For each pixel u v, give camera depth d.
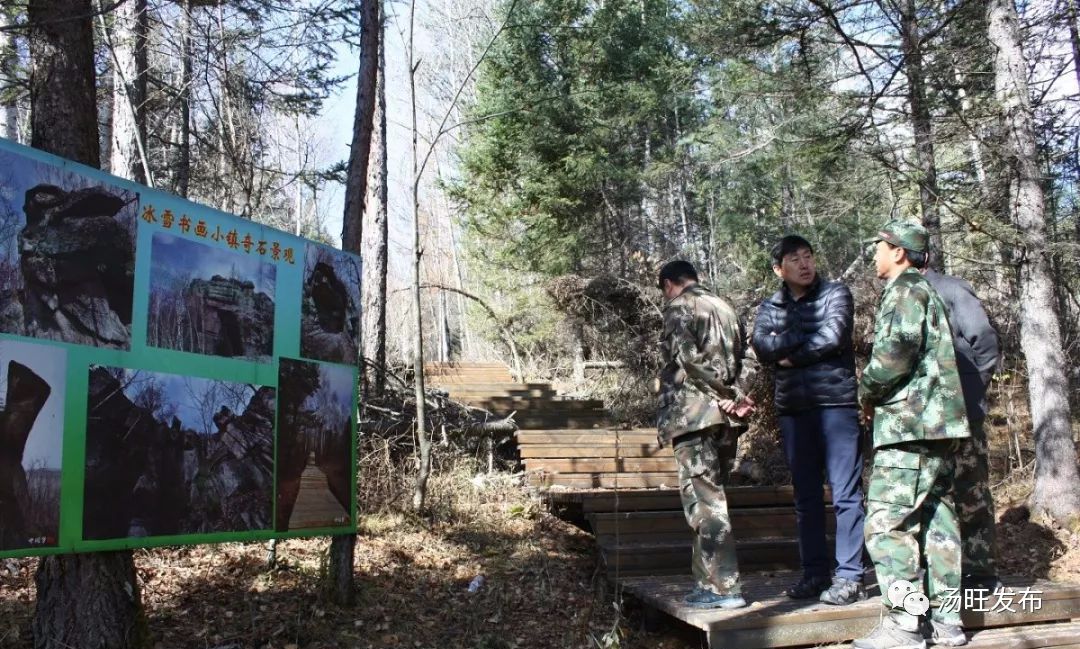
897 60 10.05
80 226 3.48
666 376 4.80
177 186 12.59
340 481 4.71
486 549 6.18
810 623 4.31
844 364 4.78
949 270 11.55
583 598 5.39
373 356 9.46
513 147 17.70
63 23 3.88
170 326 3.82
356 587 5.01
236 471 4.09
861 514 4.68
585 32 17.25
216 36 9.59
